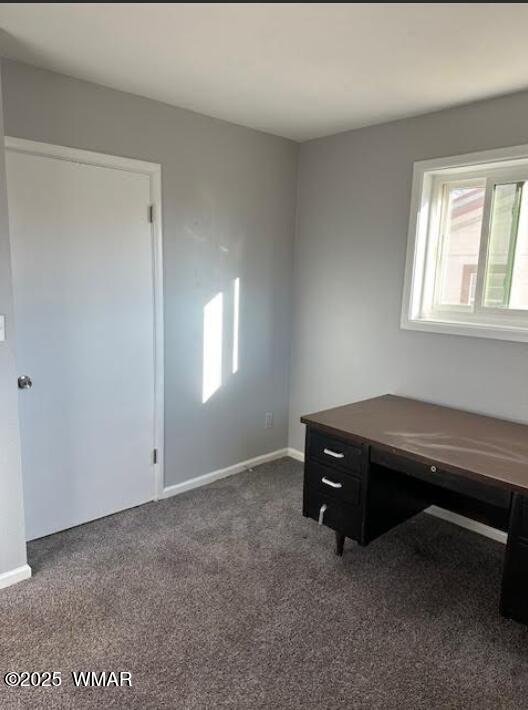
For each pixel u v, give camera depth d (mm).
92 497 2803
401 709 1658
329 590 2262
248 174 3234
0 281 2045
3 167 1995
